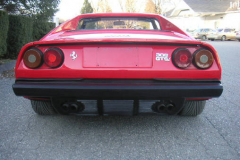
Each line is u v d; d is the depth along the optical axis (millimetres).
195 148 2189
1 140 2307
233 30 24062
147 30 2846
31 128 2596
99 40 1968
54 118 2898
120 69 1999
